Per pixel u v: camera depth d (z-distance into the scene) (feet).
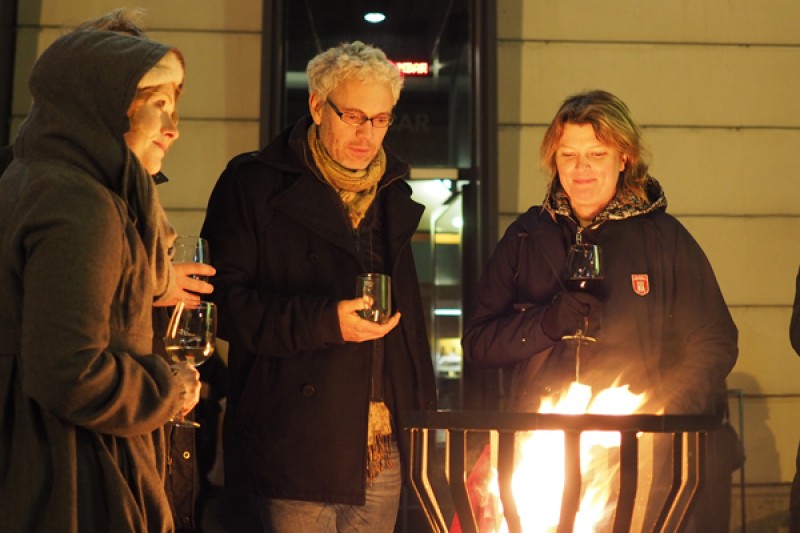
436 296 15.67
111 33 6.15
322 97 8.81
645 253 8.95
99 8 13.04
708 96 13.56
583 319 8.09
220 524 10.25
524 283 9.47
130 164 6.02
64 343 5.31
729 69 13.61
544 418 5.85
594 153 8.93
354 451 8.41
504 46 13.43
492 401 13.17
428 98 14.62
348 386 8.50
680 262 8.99
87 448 5.66
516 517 6.03
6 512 5.48
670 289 8.91
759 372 13.20
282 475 8.39
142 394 5.74
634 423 5.85
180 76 6.60
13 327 5.66
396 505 8.92
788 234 13.46
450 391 14.76
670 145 13.46
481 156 13.26
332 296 8.79
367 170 9.09
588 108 8.89
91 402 5.44
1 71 12.54
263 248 8.88
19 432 5.57
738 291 13.32
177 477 8.04
